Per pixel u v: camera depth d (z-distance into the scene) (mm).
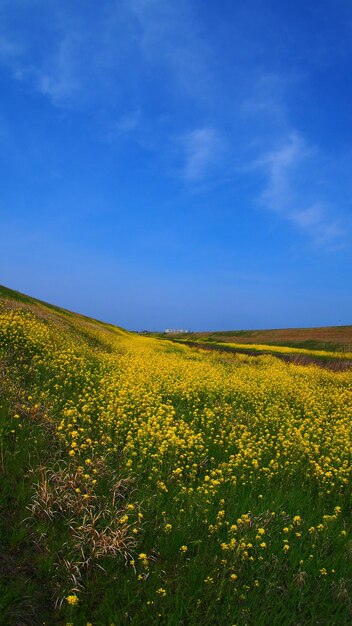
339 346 64125
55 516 6074
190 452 9320
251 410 14961
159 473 8117
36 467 7078
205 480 8219
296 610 5066
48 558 5293
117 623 4527
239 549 5555
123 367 19703
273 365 34625
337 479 8945
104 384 14430
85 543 5566
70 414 9797
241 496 7684
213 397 15383
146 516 6480
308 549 6090
